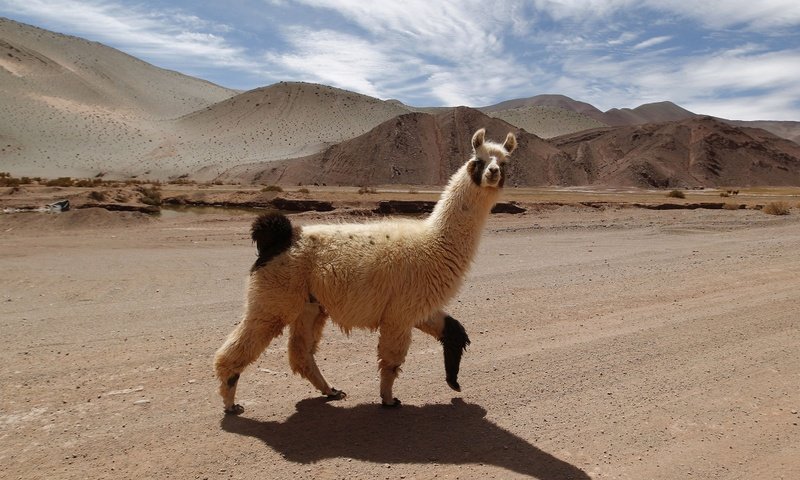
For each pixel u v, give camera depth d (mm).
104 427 6031
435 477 5250
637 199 60562
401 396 7082
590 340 9273
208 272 15969
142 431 5961
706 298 12234
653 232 28219
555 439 6012
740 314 10797
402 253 6262
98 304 11766
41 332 9484
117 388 7102
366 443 5863
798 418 6516
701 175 172625
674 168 173000
